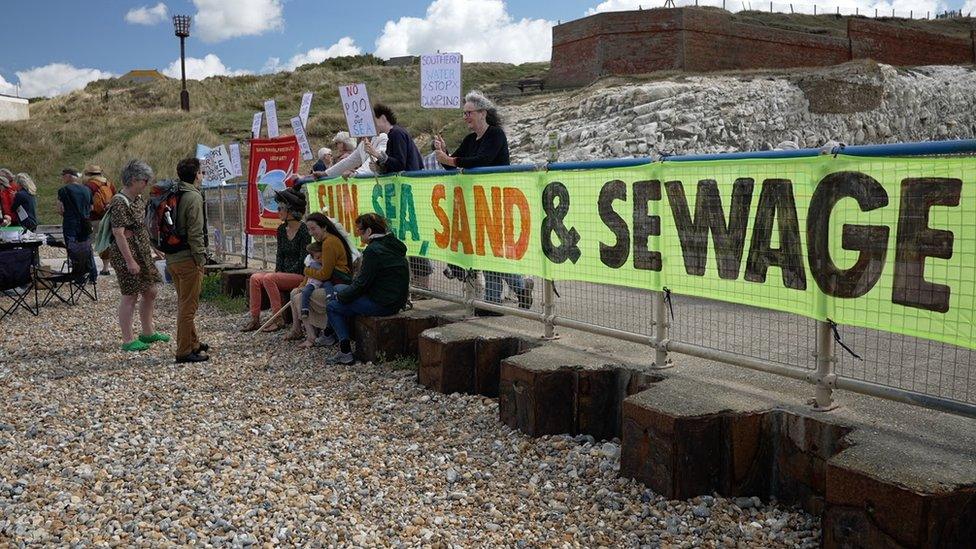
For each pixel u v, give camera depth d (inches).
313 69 2283.5
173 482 177.3
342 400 246.1
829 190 157.8
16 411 235.8
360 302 289.1
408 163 328.5
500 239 259.1
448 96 314.8
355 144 400.5
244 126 1534.2
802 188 163.3
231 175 558.6
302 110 470.3
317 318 319.6
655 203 198.7
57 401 247.0
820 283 161.6
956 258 138.0
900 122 1348.4
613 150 1012.5
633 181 204.4
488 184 260.4
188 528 153.9
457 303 298.0
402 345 291.3
